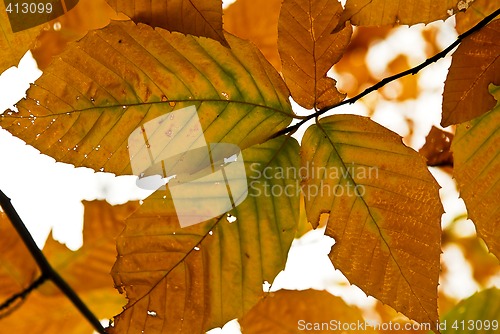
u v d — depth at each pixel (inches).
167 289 20.8
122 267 20.8
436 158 24.7
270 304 25.7
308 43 20.7
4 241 24.8
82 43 20.2
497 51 20.8
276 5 23.7
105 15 23.4
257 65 20.6
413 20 20.3
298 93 20.9
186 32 19.8
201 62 20.5
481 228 21.6
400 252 21.0
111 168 20.6
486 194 21.5
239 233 21.0
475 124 21.5
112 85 20.4
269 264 21.1
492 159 21.5
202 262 21.0
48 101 20.3
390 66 27.8
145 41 20.3
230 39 20.5
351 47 27.9
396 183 21.0
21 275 24.8
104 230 25.9
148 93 20.5
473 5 21.2
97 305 25.7
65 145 20.4
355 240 21.1
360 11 20.3
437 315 20.9
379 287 21.0
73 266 25.7
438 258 20.9
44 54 23.3
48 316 25.1
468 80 20.9
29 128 20.3
